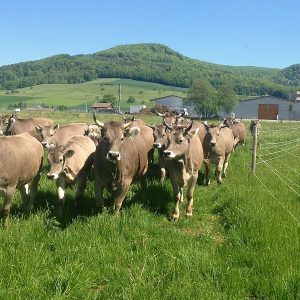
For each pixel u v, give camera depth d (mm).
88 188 11852
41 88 192125
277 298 6246
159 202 11266
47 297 6105
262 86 185250
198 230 9883
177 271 6969
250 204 10789
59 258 7422
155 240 8492
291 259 7258
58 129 16219
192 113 86562
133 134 10148
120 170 9977
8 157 9000
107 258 7469
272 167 16703
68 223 9320
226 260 7586
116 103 128375
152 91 181000
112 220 9031
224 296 6266
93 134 12023
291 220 9383
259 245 8117
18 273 6625
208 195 12641
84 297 6320
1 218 9375
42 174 13312
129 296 6188
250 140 28203
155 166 15328
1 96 153500
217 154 14383
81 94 170000
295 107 86688
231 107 81938
